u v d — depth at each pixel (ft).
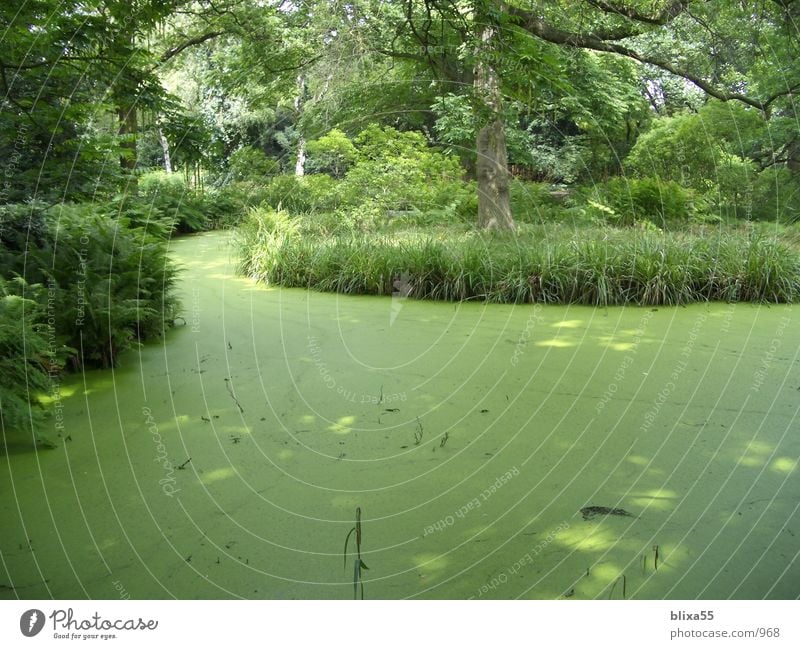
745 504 10.02
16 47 16.89
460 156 60.75
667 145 58.39
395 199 47.03
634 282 27.40
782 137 52.85
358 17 41.70
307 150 54.19
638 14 38.29
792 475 10.97
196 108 53.11
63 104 19.40
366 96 46.78
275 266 30.96
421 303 26.84
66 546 9.03
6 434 12.87
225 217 53.16
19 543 9.09
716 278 27.48
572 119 63.41
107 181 22.97
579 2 37.65
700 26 43.62
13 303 13.00
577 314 24.53
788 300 26.50
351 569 8.50
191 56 58.80
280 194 49.93
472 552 8.85
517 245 30.76
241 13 41.01
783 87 46.06
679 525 9.43
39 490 10.66
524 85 16.28
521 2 33.71
